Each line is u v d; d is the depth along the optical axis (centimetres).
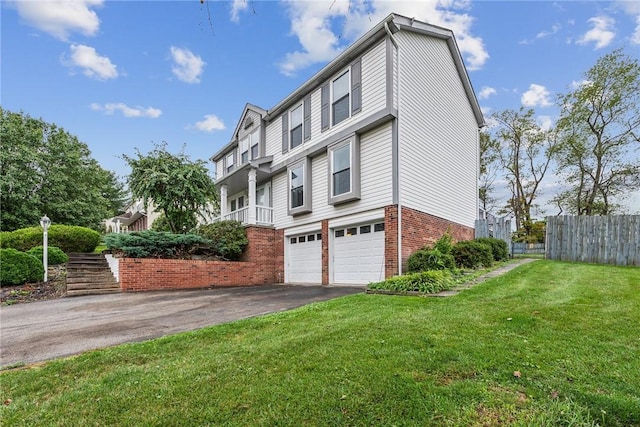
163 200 1434
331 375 300
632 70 1725
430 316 474
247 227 1388
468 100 1517
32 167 2164
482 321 437
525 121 2422
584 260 1122
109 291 1012
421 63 1155
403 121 1028
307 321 498
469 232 1455
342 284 1140
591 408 238
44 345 470
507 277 793
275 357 352
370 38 1048
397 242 965
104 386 307
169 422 245
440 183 1223
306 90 1312
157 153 1514
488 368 302
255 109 1638
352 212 1108
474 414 237
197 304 771
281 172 1462
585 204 2014
